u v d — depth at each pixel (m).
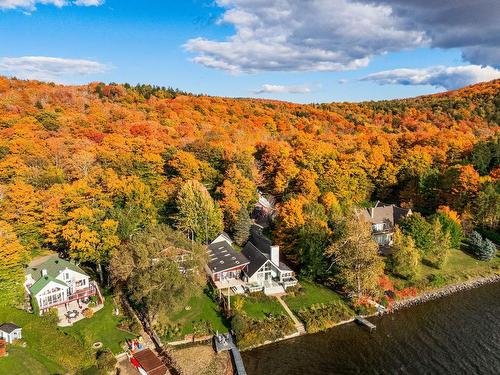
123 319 55.69
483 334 56.25
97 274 67.19
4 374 41.38
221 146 111.50
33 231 68.25
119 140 106.12
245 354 51.47
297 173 101.38
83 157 93.38
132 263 54.84
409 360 50.59
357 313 61.41
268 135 153.38
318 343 54.31
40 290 54.75
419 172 103.75
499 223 86.25
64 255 69.25
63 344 46.56
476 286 71.56
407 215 80.56
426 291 68.81
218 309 59.19
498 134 131.88
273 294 63.94
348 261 62.94
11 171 82.25
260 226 89.94
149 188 86.50
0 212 65.88
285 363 49.78
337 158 109.12
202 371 47.50
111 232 64.19
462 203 88.81
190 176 94.50
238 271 68.50
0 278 51.59
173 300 50.94
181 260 56.53
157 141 109.56
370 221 86.06
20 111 121.50
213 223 78.19
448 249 76.69
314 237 68.00
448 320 60.28
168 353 49.88
